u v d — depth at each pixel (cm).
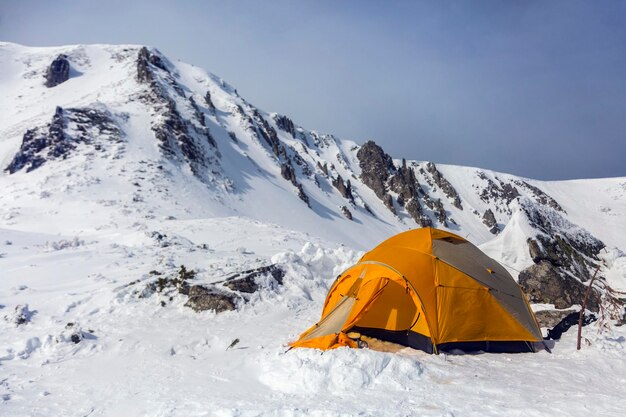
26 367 873
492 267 957
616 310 905
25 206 4019
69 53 11881
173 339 1007
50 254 1672
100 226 3350
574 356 783
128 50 12588
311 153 14300
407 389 664
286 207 7406
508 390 631
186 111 8519
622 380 648
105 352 948
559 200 17225
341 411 576
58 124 5741
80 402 712
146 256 1650
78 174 4844
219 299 1203
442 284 877
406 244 969
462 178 17238
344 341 852
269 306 1237
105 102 7331
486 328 865
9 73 11288
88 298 1212
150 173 5422
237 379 765
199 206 5134
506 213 15775
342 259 1650
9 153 6141
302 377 706
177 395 705
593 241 1594
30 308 1159
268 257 1691
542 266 1211
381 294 955
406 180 14650
